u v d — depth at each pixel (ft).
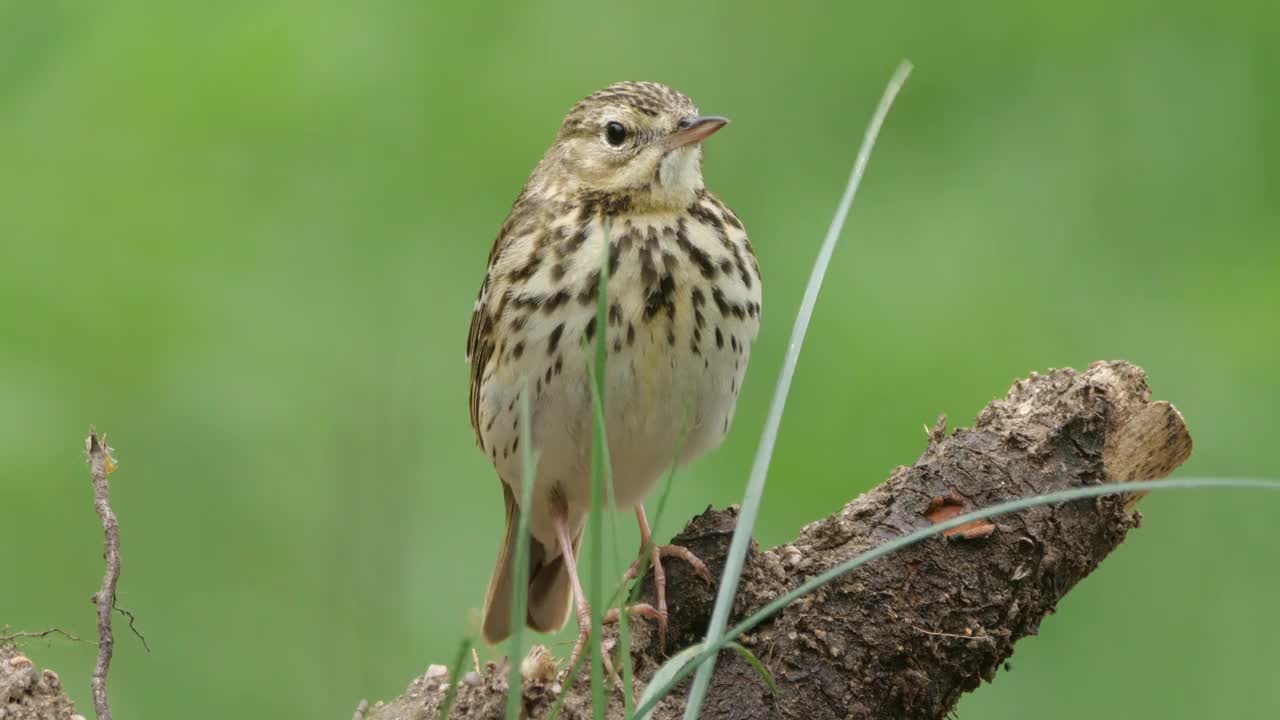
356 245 45.44
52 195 45.29
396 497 43.55
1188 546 40.98
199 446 43.70
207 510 43.09
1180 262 43.16
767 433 21.70
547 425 30.14
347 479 43.55
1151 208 43.86
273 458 43.60
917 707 25.17
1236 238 43.52
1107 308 42.39
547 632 34.76
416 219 45.65
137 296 44.70
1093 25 46.39
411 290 45.06
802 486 41.01
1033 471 25.94
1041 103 45.65
